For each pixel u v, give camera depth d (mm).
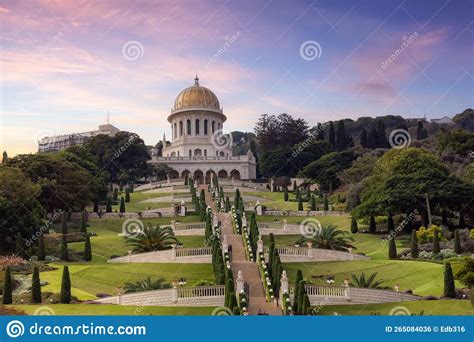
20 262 70250
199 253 74062
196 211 111875
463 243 81750
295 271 68812
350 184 138375
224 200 115438
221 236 83812
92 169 135750
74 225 103438
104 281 64312
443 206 99312
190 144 197750
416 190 96938
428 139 173625
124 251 85250
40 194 99812
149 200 137625
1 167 94438
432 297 56469
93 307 52875
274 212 114438
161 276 66188
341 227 102625
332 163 159250
